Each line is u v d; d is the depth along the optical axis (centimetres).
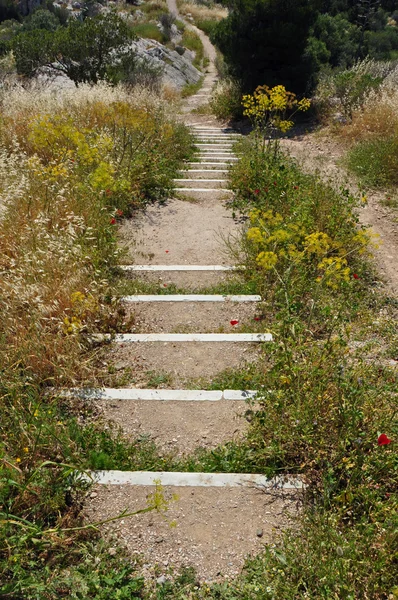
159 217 702
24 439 314
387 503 280
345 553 250
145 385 394
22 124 853
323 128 1160
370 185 823
